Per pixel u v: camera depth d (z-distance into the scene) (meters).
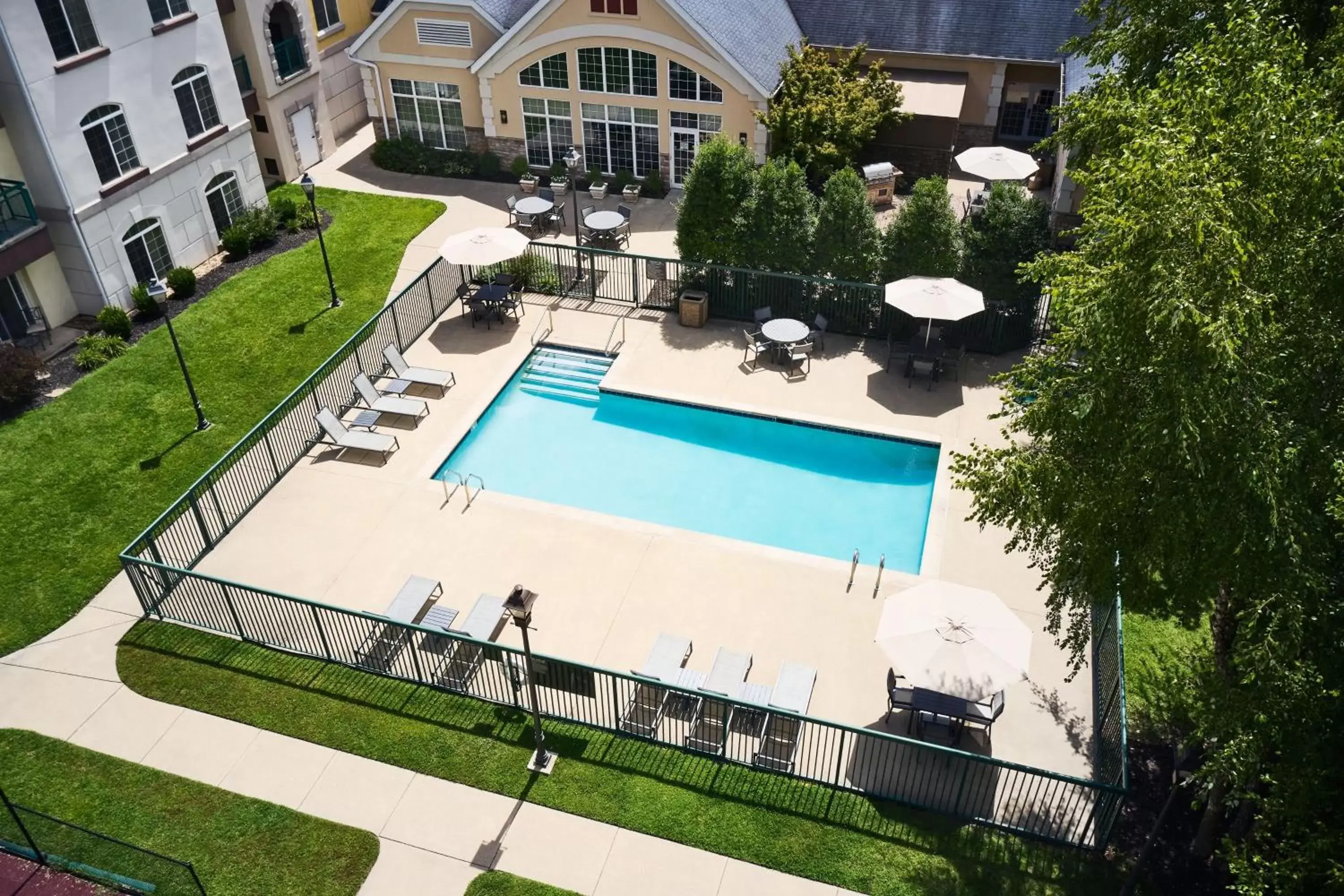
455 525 20.72
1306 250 11.33
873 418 23.45
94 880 14.45
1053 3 34.34
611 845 14.85
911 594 15.92
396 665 17.70
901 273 25.36
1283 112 11.21
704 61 31.44
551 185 34.41
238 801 15.52
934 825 14.97
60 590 19.47
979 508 14.55
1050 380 13.30
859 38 35.69
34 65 23.88
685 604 18.75
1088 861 14.46
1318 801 10.98
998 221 24.42
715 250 26.61
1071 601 18.31
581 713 16.81
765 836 14.90
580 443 23.53
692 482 22.30
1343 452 11.39
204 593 18.50
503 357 26.05
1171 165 10.97
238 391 24.84
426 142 36.66
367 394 23.52
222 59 29.95
